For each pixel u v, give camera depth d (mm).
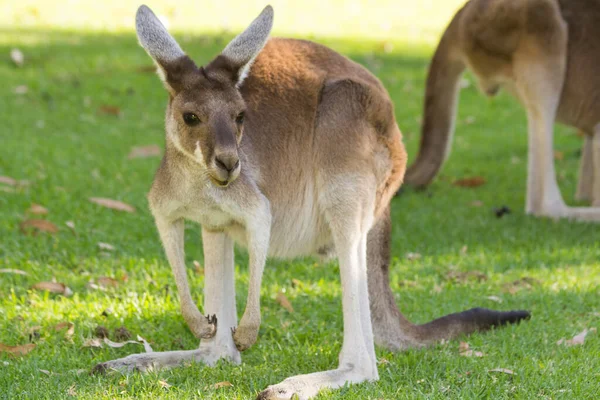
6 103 17219
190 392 7496
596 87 13367
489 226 13047
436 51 13961
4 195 12703
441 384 7895
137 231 11883
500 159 16750
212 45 21391
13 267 10570
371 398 7477
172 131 7484
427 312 9953
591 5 13250
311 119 8227
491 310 9359
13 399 7418
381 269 8820
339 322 9578
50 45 21078
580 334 9031
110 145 15469
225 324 8352
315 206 8305
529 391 7785
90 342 8633
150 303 9680
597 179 13742
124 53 20828
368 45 23469
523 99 13234
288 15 26438
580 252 12023
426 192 14523
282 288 10398
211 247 8242
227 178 7137
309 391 7461
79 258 11031
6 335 8859
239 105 7402
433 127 14234
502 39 13047
